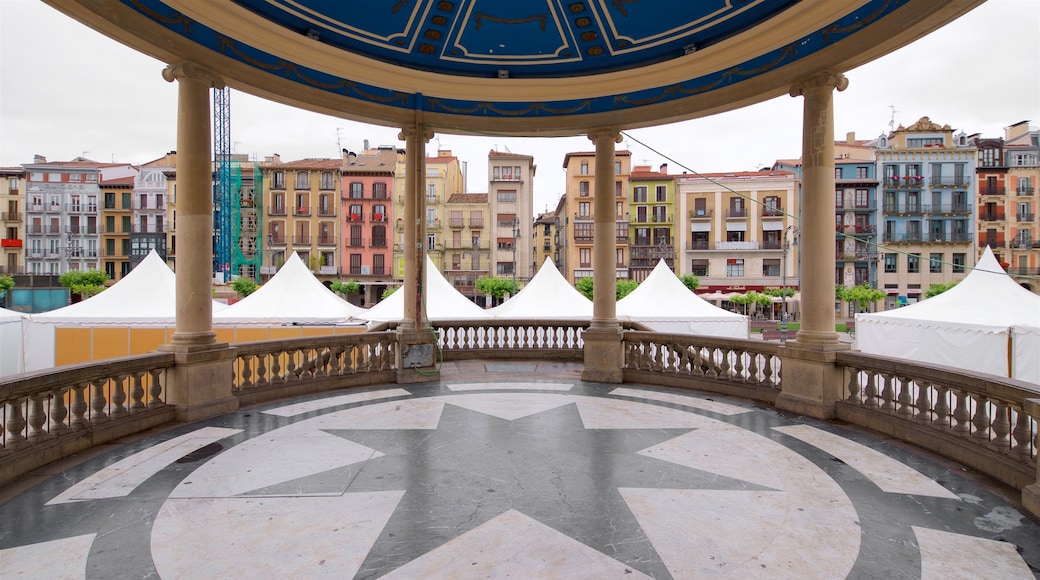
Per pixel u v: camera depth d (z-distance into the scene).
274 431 5.80
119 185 55.94
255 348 7.17
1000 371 11.91
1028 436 4.21
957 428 4.93
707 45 7.14
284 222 53.59
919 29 5.23
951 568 3.05
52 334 15.83
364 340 8.62
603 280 8.97
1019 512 3.79
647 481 4.37
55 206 56.00
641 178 53.12
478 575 2.96
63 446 4.88
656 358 8.73
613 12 6.91
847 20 5.93
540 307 18.17
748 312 50.09
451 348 11.36
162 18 5.79
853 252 49.94
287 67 7.27
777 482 4.35
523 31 7.37
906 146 50.56
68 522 3.60
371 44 7.46
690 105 7.85
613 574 2.98
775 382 7.44
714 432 5.80
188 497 4.01
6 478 4.26
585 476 4.48
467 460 4.88
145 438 5.50
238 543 3.32
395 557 3.15
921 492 4.14
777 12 6.29
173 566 3.05
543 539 3.38
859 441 5.47
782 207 51.09
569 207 53.62
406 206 8.95
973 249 49.50
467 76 8.33
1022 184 49.84
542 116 8.88
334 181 54.00
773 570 3.02
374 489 4.18
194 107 6.28
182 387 6.22
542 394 7.84
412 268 8.94
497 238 55.25
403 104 8.59
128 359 5.65
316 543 3.32
